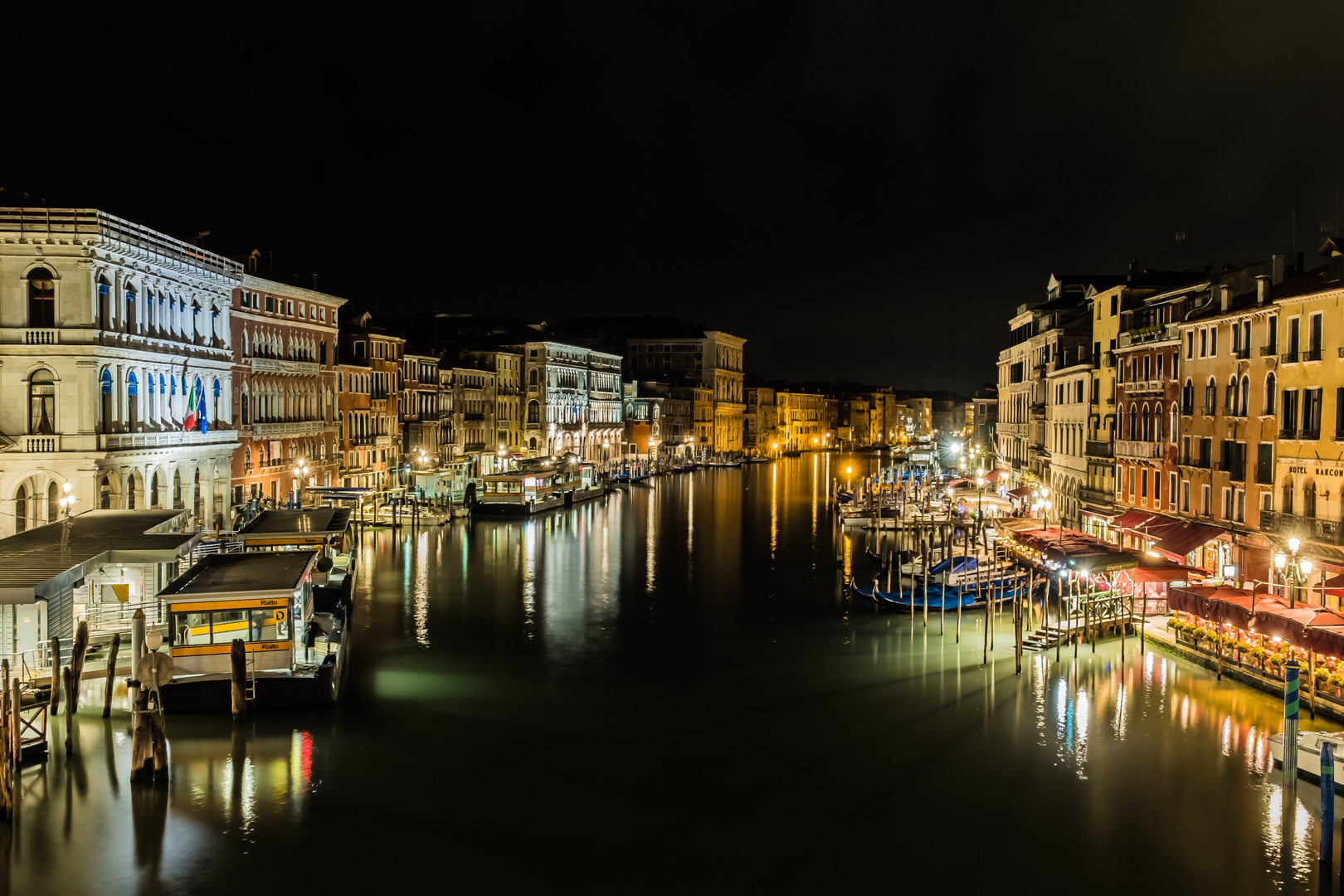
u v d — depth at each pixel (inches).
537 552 2507.4
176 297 1966.0
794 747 1103.6
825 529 3046.3
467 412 4047.7
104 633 1266.0
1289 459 1518.2
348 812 927.7
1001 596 1759.4
